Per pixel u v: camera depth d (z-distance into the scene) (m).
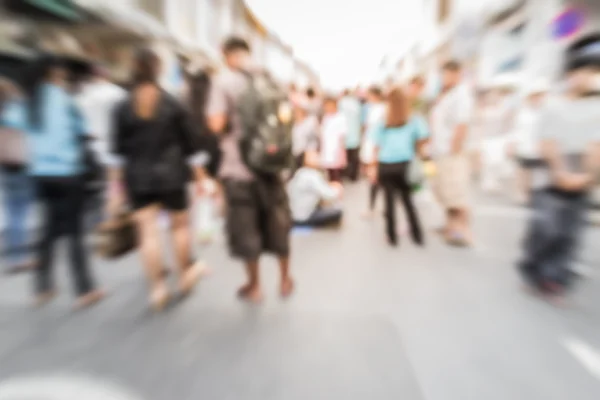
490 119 8.21
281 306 2.82
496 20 14.23
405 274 3.45
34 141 2.72
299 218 5.05
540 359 2.15
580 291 3.05
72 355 2.22
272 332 2.45
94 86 3.82
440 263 3.75
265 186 2.73
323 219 5.10
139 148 2.69
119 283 3.33
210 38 14.07
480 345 2.29
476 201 6.82
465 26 16.19
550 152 2.65
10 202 3.70
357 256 3.98
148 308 2.83
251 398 1.84
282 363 2.12
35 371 2.07
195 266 3.38
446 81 4.34
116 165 3.73
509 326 2.51
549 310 2.74
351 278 3.36
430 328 2.49
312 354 2.20
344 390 1.89
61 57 2.84
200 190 4.23
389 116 4.19
